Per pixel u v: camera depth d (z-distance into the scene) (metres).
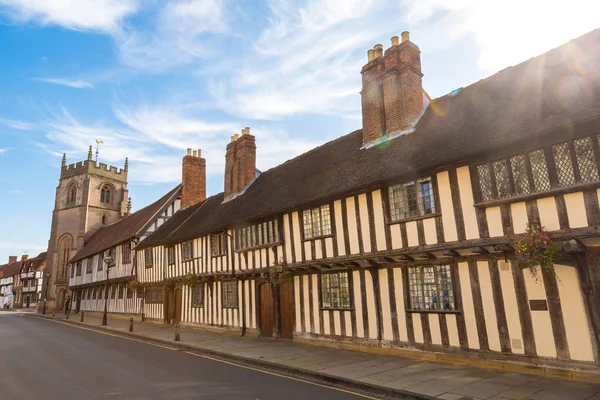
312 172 13.98
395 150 10.73
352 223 10.60
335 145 15.07
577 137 6.75
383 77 12.45
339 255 10.83
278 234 13.11
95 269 33.44
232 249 15.54
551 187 6.97
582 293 6.65
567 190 6.73
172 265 20.38
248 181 18.23
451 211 8.45
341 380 7.38
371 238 10.05
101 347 12.87
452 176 8.52
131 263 26.05
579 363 6.59
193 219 21.11
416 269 9.27
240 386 7.20
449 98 12.04
